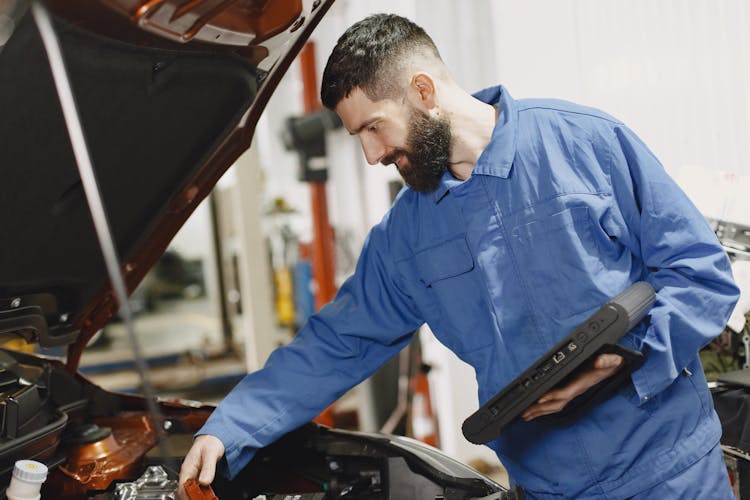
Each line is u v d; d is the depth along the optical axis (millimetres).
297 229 5398
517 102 1098
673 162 1987
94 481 1091
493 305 1046
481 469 2951
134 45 799
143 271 1253
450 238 1091
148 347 6043
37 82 756
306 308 5090
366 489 1149
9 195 876
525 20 2477
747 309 1368
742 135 1809
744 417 1220
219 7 789
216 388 4840
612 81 2160
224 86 939
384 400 2559
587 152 1025
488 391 1101
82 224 1026
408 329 1246
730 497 1050
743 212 1410
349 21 3355
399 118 1035
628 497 1021
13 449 928
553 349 904
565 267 1015
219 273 5750
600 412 1016
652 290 965
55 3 678
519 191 1034
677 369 973
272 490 1166
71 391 1298
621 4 2094
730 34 1812
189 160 1059
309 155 3320
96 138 894
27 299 1089
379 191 3285
